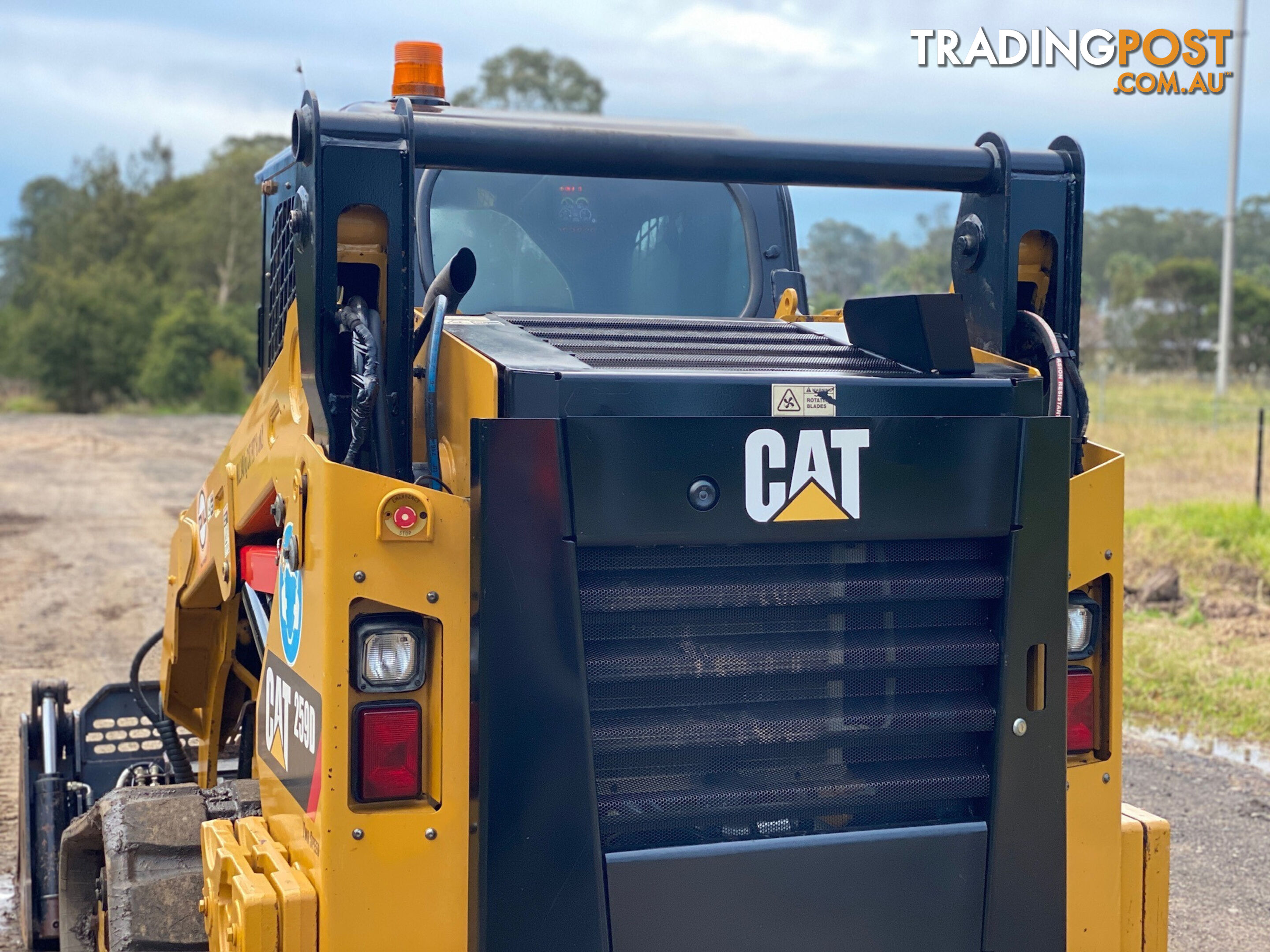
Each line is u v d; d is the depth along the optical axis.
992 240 2.94
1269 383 36.16
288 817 2.55
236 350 61.72
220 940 2.55
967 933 2.61
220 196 75.88
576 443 2.32
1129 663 7.95
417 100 3.44
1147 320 51.12
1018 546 2.58
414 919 2.34
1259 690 7.40
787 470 2.44
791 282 4.09
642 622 2.45
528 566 2.32
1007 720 2.60
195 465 23.83
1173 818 5.60
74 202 88.75
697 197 4.02
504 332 2.70
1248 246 98.94
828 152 2.78
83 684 8.16
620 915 2.40
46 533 15.29
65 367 62.41
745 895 2.46
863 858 2.53
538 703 2.34
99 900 3.28
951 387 2.59
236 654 4.07
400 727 2.33
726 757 2.51
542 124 2.98
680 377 2.42
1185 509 12.66
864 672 2.57
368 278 2.56
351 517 2.28
